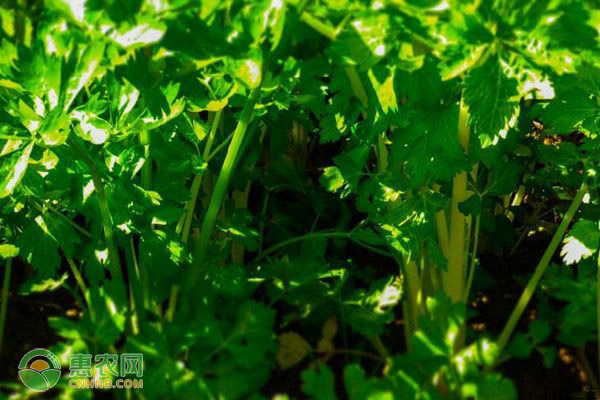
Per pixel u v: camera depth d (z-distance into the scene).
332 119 1.59
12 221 1.59
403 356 1.39
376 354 1.52
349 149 1.78
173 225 1.62
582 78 1.40
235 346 1.39
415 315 1.52
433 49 1.38
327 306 1.49
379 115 1.49
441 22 1.35
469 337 1.50
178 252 1.54
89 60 1.36
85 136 1.48
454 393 1.37
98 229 1.55
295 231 1.75
